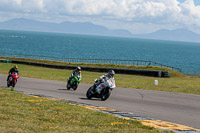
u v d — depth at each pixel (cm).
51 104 1728
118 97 2448
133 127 1212
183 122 1456
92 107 1786
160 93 2741
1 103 1630
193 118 1570
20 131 1009
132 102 2150
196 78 6156
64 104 1777
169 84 4081
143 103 2102
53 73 6172
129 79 5141
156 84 4009
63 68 8312
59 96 2430
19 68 7794
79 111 1550
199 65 19888
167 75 6309
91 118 1371
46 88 3111
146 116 1591
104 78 2222
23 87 3148
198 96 2547
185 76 6731
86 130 1091
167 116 1603
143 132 1111
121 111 1692
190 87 3569
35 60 10756
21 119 1232
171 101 2223
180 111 1786
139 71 6650
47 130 1062
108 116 1452
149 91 2920
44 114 1395
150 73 6475
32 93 2452
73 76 2972
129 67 7956
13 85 2977
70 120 1296
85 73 6700
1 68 7469
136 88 3259
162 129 1214
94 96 2294
